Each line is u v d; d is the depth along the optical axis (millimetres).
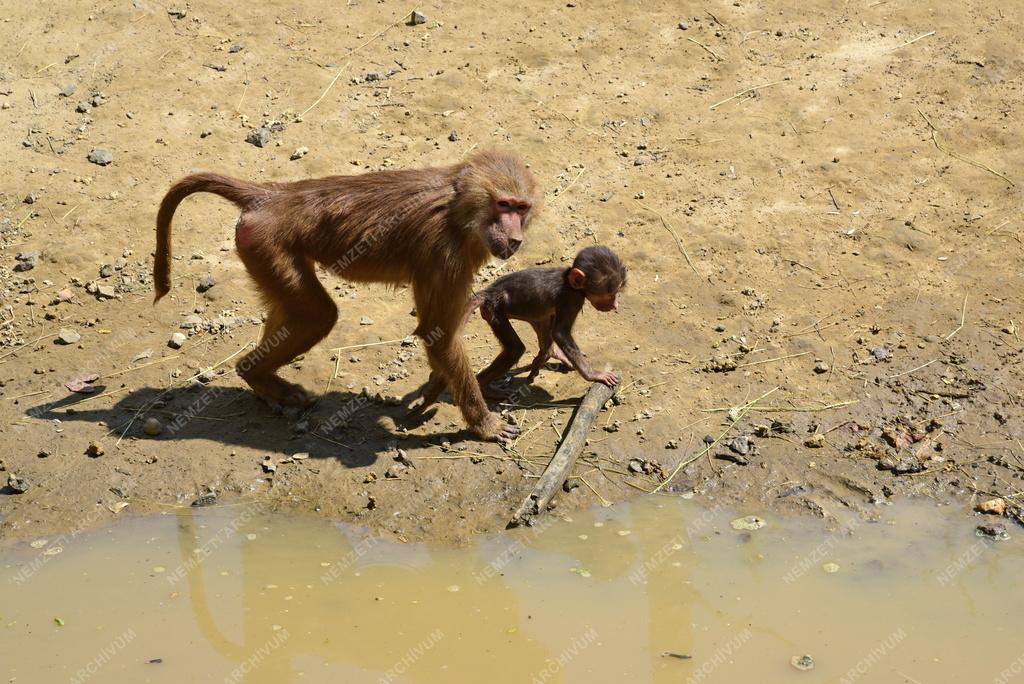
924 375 8531
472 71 12258
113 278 9922
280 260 7555
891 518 7316
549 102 11852
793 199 10648
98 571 6984
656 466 7773
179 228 10422
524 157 11125
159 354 9016
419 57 12523
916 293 9547
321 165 10953
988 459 7715
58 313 9531
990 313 9234
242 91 11945
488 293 8188
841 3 13398
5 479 7688
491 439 7930
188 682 6109
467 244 7410
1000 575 6828
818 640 6355
